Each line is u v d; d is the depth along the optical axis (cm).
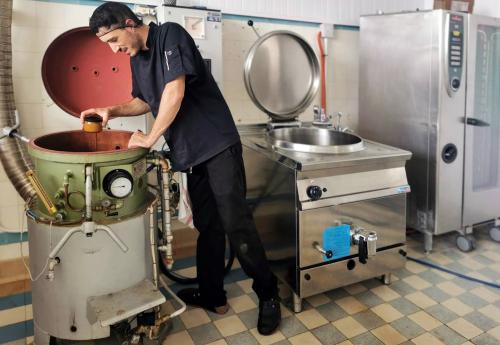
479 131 262
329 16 277
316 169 178
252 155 224
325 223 189
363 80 277
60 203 146
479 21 237
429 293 212
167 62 152
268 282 184
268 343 176
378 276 218
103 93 211
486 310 197
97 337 154
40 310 158
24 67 204
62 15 207
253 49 224
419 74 241
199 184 187
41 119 210
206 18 217
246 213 178
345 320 192
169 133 170
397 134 260
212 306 199
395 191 202
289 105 247
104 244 149
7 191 210
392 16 251
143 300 150
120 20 147
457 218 252
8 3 184
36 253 153
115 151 146
